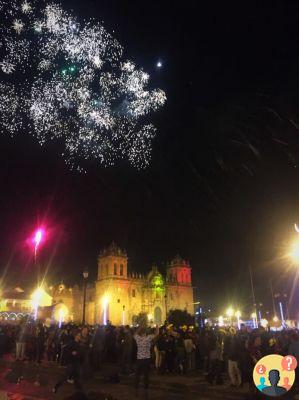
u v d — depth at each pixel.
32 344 24.59
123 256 102.75
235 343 15.31
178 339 19.66
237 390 14.33
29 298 55.66
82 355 14.04
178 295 106.50
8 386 16.08
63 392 14.70
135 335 14.09
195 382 16.33
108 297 96.25
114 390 15.24
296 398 12.02
